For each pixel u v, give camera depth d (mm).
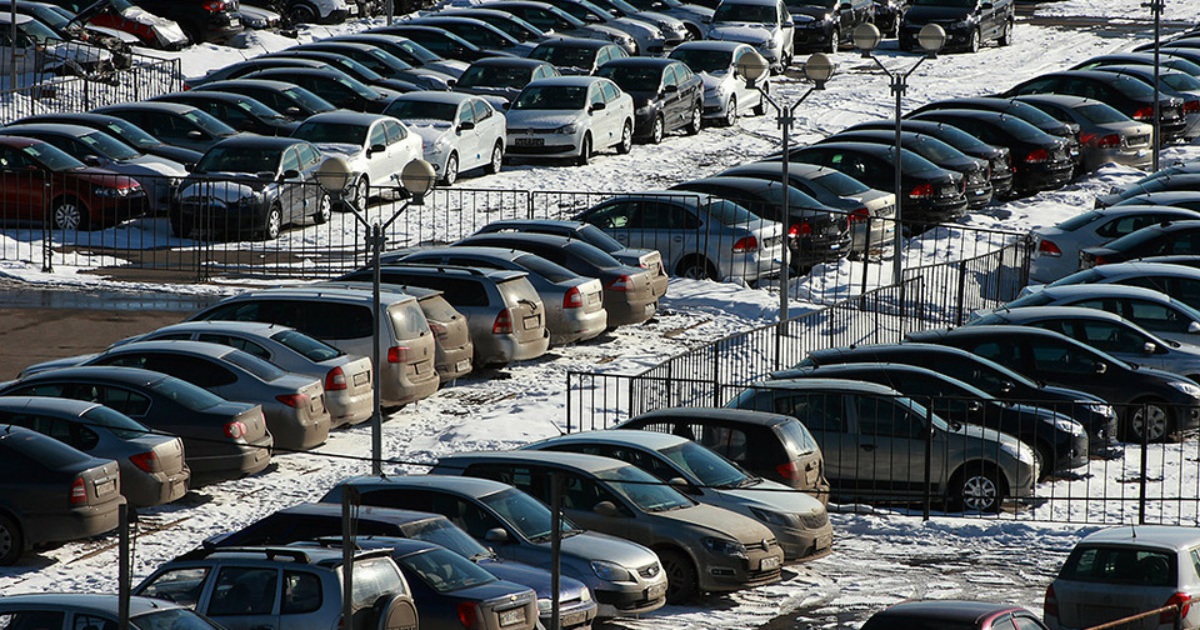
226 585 53500
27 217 133125
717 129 182750
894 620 49781
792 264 123812
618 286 109625
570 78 164875
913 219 134375
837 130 182000
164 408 78500
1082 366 93500
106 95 185250
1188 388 92188
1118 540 59750
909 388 86125
